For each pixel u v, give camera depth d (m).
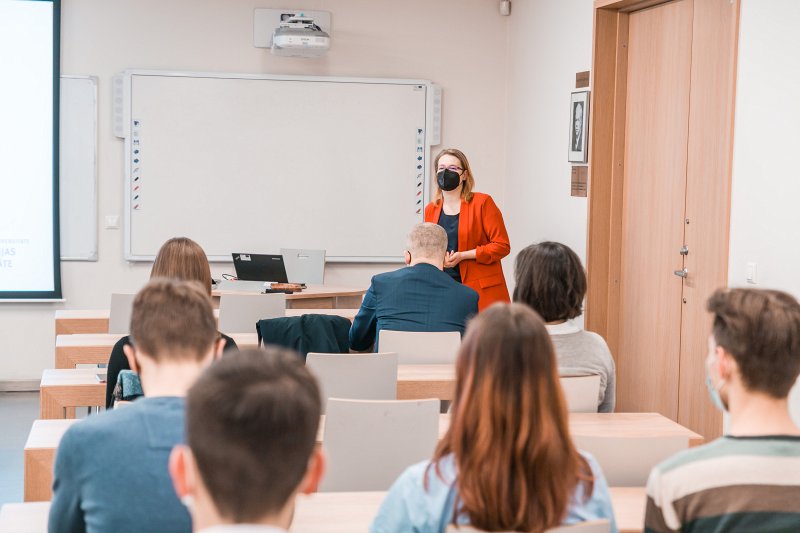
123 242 7.41
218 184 7.51
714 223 5.02
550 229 6.93
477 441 1.64
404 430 2.95
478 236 5.68
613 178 6.07
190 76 7.38
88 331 5.26
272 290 6.44
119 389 2.89
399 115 7.73
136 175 7.37
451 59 7.81
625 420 3.21
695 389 5.22
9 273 7.19
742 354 1.74
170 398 1.89
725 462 1.72
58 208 7.22
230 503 1.13
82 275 7.36
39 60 7.10
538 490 1.64
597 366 3.16
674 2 5.44
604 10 5.98
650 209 5.72
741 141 4.49
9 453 5.61
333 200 7.70
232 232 7.56
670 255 5.48
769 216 4.26
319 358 3.59
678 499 1.73
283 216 7.63
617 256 6.10
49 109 7.14
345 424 2.93
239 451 1.13
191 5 7.36
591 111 6.03
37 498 2.95
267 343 4.16
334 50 7.63
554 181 6.84
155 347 1.92
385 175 7.75
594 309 6.13
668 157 5.51
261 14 7.45
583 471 1.76
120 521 1.80
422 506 1.74
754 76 4.38
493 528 1.65
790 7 4.10
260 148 7.55
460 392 1.69
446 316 4.32
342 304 6.85
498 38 7.86
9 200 7.14
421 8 7.73
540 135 7.12
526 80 7.42
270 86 7.52
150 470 1.81
